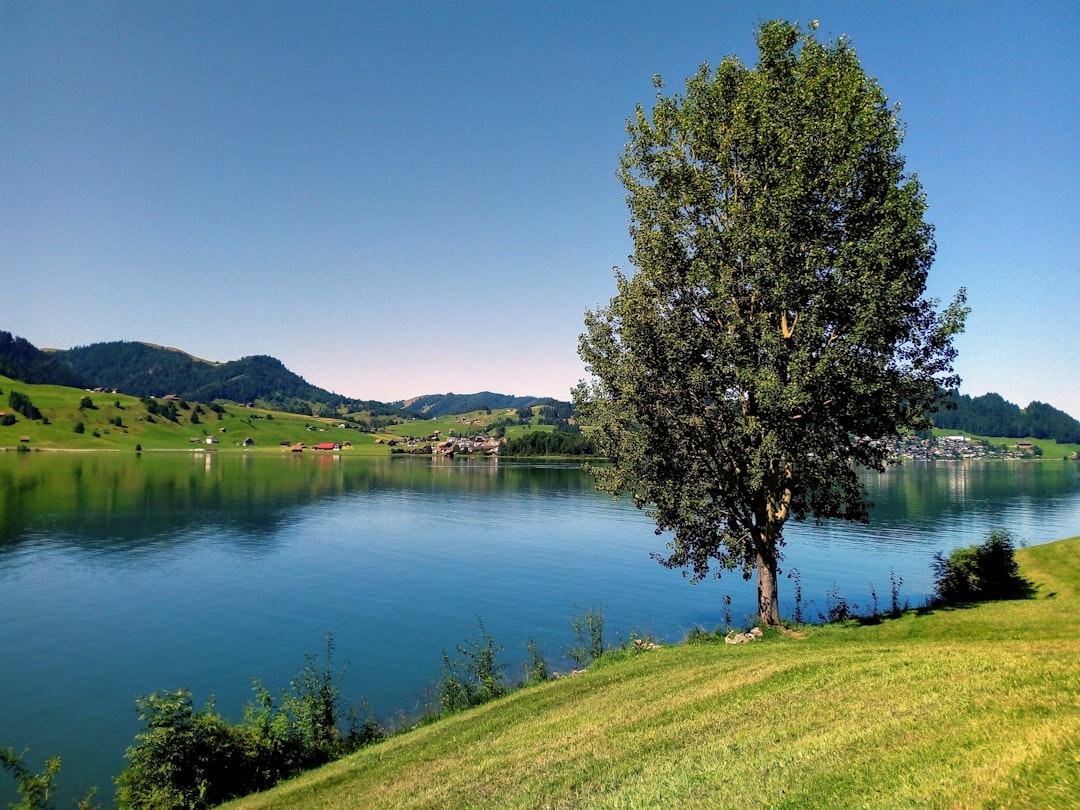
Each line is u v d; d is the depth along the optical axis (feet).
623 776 34.65
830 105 68.39
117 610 128.06
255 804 46.93
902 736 29.48
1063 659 38.17
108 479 405.39
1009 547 88.84
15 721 77.05
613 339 81.82
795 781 27.32
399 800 39.93
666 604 134.31
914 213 64.18
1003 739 25.99
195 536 217.77
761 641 71.61
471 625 118.83
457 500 348.59
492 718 57.62
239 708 80.53
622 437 78.95
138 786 51.08
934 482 456.45
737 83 76.07
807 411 67.51
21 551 185.06
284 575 162.61
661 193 79.46
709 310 73.77
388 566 175.22
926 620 70.59
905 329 65.72
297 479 469.16
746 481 77.41
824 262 63.98
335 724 68.49
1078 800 19.52
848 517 76.23
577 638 109.50
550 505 328.49
